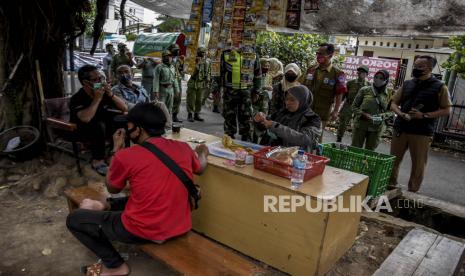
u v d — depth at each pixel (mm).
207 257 2266
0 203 3738
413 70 4566
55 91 5121
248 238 2879
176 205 2348
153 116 2377
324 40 11820
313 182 2732
